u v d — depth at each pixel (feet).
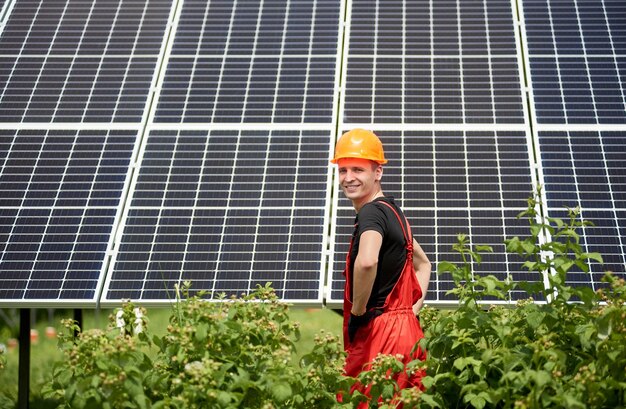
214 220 40.47
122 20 51.34
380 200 30.42
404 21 50.70
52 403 53.11
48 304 37.40
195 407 24.63
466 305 27.22
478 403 24.40
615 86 45.96
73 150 43.86
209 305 27.55
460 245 28.43
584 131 43.73
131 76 47.67
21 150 43.96
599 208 40.40
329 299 37.22
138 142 44.01
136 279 38.32
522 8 51.01
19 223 40.73
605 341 25.20
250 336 27.89
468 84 46.47
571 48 48.21
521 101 45.32
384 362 26.68
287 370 25.67
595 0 51.13
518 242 27.17
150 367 26.04
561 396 23.71
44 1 52.85
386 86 46.50
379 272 29.96
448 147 43.21
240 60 48.44
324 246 39.14
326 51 48.78
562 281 27.09
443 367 27.48
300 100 45.91
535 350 24.82
